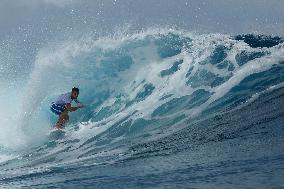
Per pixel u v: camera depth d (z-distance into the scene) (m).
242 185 11.78
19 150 29.28
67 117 32.03
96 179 16.19
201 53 33.81
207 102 28.62
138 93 33.84
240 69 31.03
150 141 24.08
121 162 19.58
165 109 29.62
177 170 15.43
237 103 26.98
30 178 19.08
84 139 28.61
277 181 11.54
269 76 29.16
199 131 23.36
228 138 20.19
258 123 21.61
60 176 18.30
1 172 23.19
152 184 13.74
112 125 29.75
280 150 15.49
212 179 13.09
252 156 15.43
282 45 32.69
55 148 28.09
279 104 24.02
